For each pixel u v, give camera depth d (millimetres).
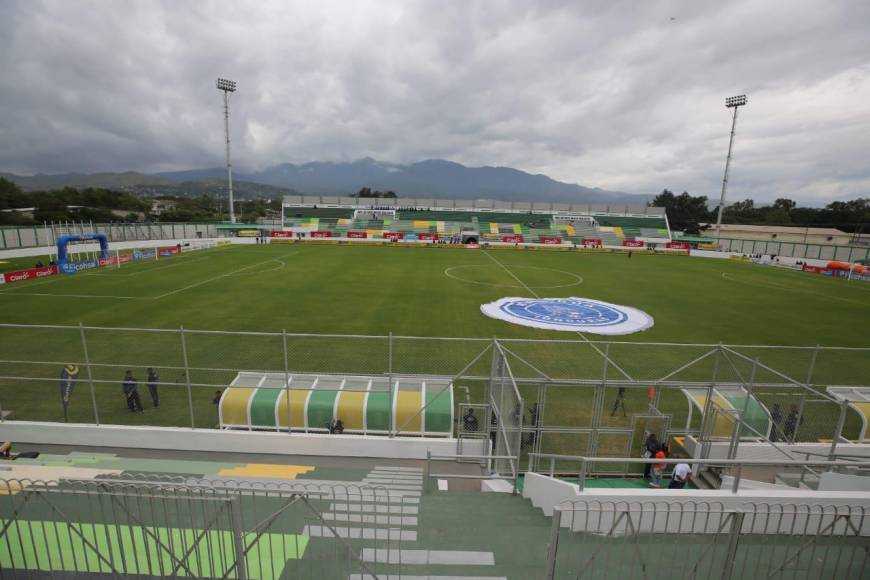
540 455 7410
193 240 64812
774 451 11789
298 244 73125
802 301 35469
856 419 14750
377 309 28141
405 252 63469
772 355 21250
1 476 7625
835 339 24938
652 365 19219
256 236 75500
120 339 20812
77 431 11938
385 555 5746
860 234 93938
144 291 32312
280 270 43500
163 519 6703
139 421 13734
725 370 18938
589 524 6039
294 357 18781
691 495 5785
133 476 7629
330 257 55250
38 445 11961
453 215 94625
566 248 75875
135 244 58969
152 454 11836
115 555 5840
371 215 93750
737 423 10664
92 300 29203
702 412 12508
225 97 75875
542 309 29453
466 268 48250
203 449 12008
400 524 6281
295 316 25922
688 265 57625
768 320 28781
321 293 32656
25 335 21344
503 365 10812
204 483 6621
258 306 28172
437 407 12484
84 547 4859
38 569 5008
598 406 12359
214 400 14039
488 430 11617
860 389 13852
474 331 24000
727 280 45438
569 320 26828
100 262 44094
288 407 11953
